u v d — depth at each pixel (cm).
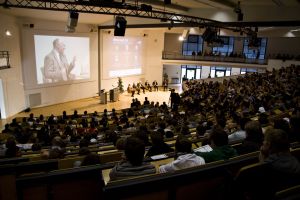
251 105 1014
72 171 246
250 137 333
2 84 1385
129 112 1278
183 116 1023
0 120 1415
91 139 758
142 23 1811
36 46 1638
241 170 200
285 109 846
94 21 1969
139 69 2589
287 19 1235
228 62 2522
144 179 191
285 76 1766
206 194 218
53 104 1823
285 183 209
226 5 1287
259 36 2433
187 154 279
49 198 244
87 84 2070
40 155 495
